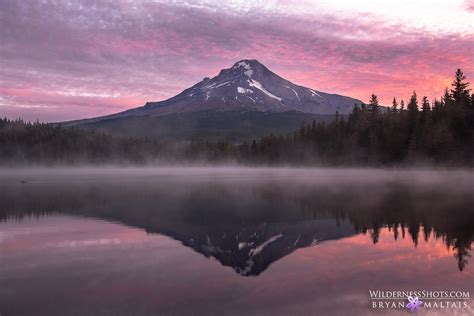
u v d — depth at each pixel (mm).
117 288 13508
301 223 26547
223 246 20000
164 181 77188
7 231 24375
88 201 41062
